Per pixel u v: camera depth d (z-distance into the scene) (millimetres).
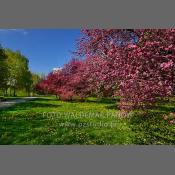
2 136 12688
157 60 9227
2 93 18453
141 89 9539
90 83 13539
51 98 17125
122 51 9734
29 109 14898
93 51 11445
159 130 12039
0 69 17922
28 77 17672
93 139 12336
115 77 10086
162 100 9898
